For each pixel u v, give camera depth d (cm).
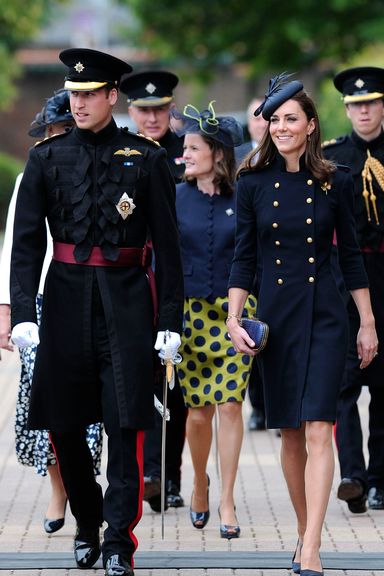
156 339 2134
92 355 2119
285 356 2161
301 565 2098
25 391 2478
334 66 10775
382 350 2738
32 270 2127
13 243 2136
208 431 2566
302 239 2164
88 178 2120
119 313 2109
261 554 2331
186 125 2627
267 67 11050
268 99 2169
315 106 2170
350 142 2789
